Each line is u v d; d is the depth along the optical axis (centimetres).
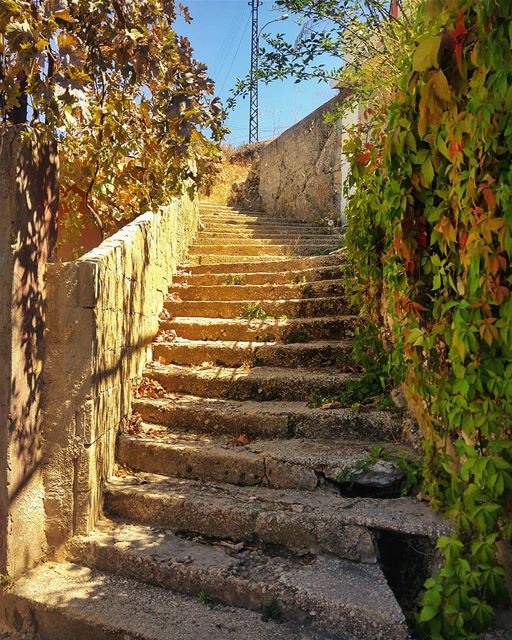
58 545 309
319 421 362
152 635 240
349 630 233
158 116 361
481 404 230
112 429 358
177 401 413
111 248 357
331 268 559
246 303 533
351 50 434
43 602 268
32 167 302
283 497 311
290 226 991
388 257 329
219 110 362
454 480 252
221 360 468
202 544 300
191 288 584
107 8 302
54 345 315
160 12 350
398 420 350
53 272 317
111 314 352
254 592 257
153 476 354
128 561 289
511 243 200
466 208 228
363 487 317
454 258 253
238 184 1430
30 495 300
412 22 338
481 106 206
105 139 402
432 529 262
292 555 284
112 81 355
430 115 216
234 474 336
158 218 526
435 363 276
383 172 325
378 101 462
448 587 229
